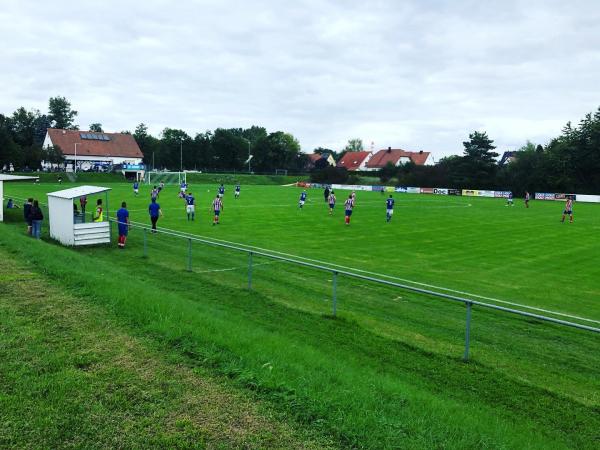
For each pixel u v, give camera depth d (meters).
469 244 28.83
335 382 7.75
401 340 12.32
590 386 10.32
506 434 7.15
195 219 37.66
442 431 6.51
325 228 34.56
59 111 160.50
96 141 122.75
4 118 114.81
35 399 6.52
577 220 44.53
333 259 23.44
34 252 15.97
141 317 9.85
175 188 78.88
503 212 52.06
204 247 25.48
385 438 6.05
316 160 164.38
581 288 18.73
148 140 138.38
